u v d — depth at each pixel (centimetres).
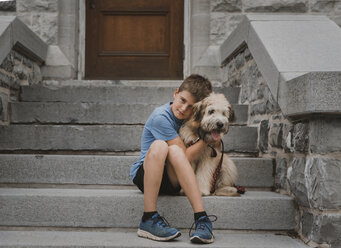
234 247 204
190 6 500
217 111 237
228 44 426
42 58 450
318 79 204
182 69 517
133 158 275
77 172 274
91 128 318
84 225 235
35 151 318
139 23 516
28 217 234
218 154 256
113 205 236
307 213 223
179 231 229
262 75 302
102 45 516
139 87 392
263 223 237
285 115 245
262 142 313
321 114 213
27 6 475
